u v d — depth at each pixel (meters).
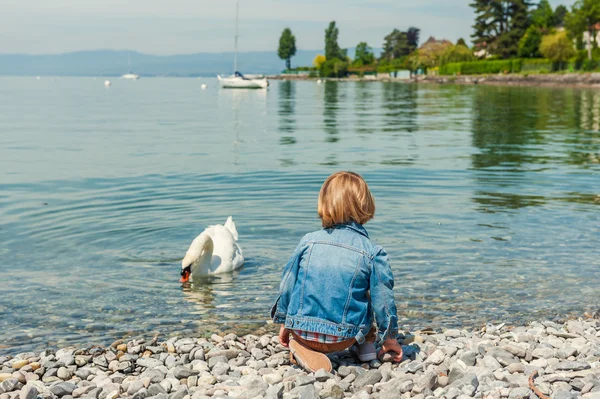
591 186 11.99
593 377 4.37
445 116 31.78
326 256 4.74
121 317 6.04
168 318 6.04
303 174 13.23
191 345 5.30
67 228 9.02
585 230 8.85
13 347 5.35
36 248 8.16
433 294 6.57
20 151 17.17
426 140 20.36
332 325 4.67
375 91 73.19
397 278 7.01
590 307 6.23
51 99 50.62
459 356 4.84
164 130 23.83
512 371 4.63
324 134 22.47
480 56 135.50
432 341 5.30
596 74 80.12
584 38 101.56
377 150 17.64
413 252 7.90
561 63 95.94
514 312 6.12
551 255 7.79
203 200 10.74
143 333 5.69
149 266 7.55
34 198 10.90
